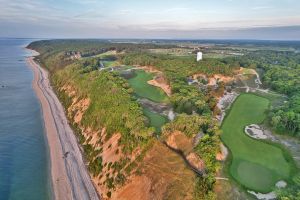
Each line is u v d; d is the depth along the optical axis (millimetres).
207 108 74000
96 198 52094
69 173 60062
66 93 110938
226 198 39844
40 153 69625
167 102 86375
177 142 55281
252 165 48031
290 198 38281
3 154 68812
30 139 77188
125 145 58562
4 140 76312
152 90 100938
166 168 48750
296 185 42500
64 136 77812
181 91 86312
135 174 51656
